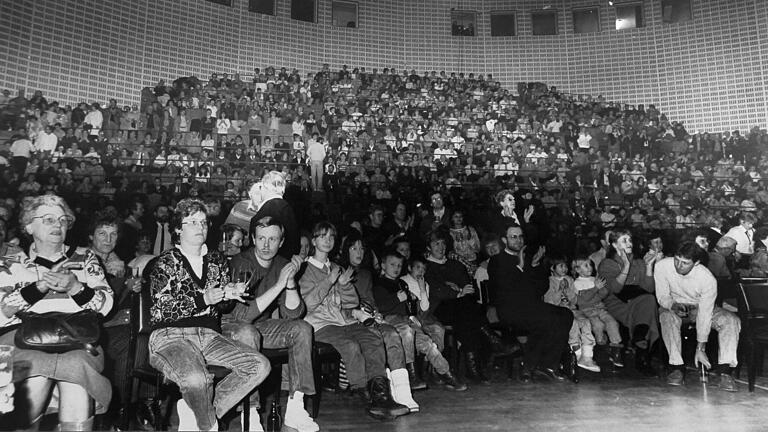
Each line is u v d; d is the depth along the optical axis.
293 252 4.64
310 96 16.72
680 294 4.76
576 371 4.79
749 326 4.43
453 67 20.20
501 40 20.41
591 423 3.50
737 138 16.03
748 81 17.86
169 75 17.05
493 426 3.44
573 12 20.36
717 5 18.53
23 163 11.83
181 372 2.71
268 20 18.77
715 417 3.64
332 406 4.02
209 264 3.12
